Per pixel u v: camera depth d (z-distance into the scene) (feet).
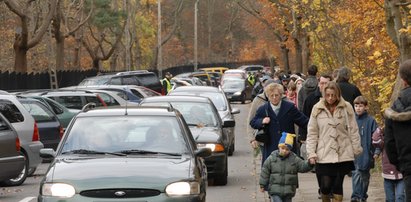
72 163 68.64
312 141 77.77
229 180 122.93
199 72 474.08
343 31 166.20
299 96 117.70
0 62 419.54
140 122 74.69
